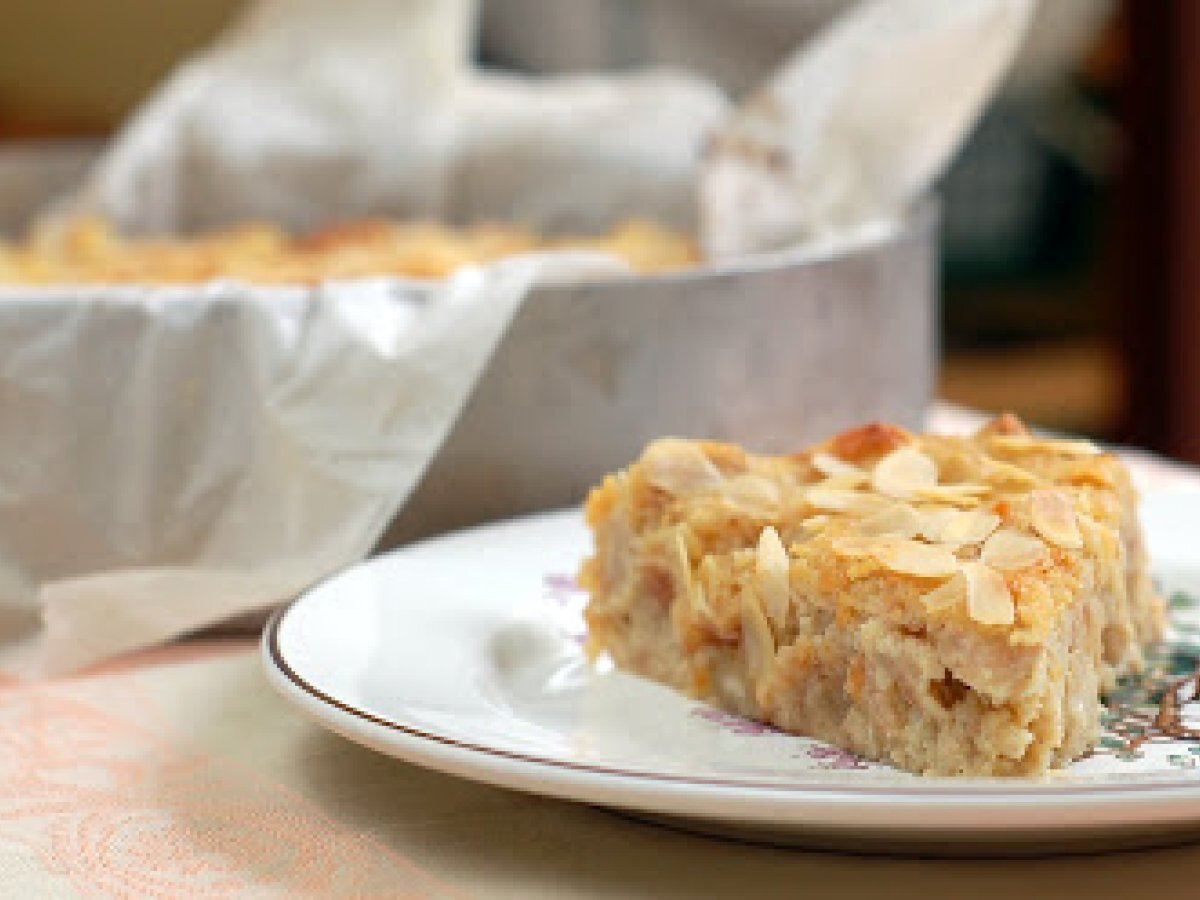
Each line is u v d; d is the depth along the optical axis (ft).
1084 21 4.38
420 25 3.31
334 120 3.27
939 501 1.76
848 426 2.32
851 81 2.54
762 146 2.56
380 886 1.48
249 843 1.55
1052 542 1.67
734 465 1.87
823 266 2.26
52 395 2.07
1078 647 1.66
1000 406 4.81
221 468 2.08
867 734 1.66
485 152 3.24
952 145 2.54
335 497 2.02
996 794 1.41
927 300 2.49
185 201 3.25
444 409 2.04
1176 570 2.01
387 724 1.53
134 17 4.49
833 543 1.69
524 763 1.46
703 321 2.17
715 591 1.75
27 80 4.60
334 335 2.06
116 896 1.47
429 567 1.92
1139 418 4.73
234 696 1.83
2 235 3.43
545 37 3.72
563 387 2.11
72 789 1.64
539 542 2.00
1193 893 1.46
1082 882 1.47
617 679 1.82
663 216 3.11
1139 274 4.65
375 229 2.93
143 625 1.98
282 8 3.39
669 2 3.64
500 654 1.81
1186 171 4.50
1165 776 1.49
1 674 2.01
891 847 1.50
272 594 1.97
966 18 2.49
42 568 2.09
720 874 1.49
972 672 1.60
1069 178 4.64
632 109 3.20
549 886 1.48
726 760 1.65
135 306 2.07
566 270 2.16
